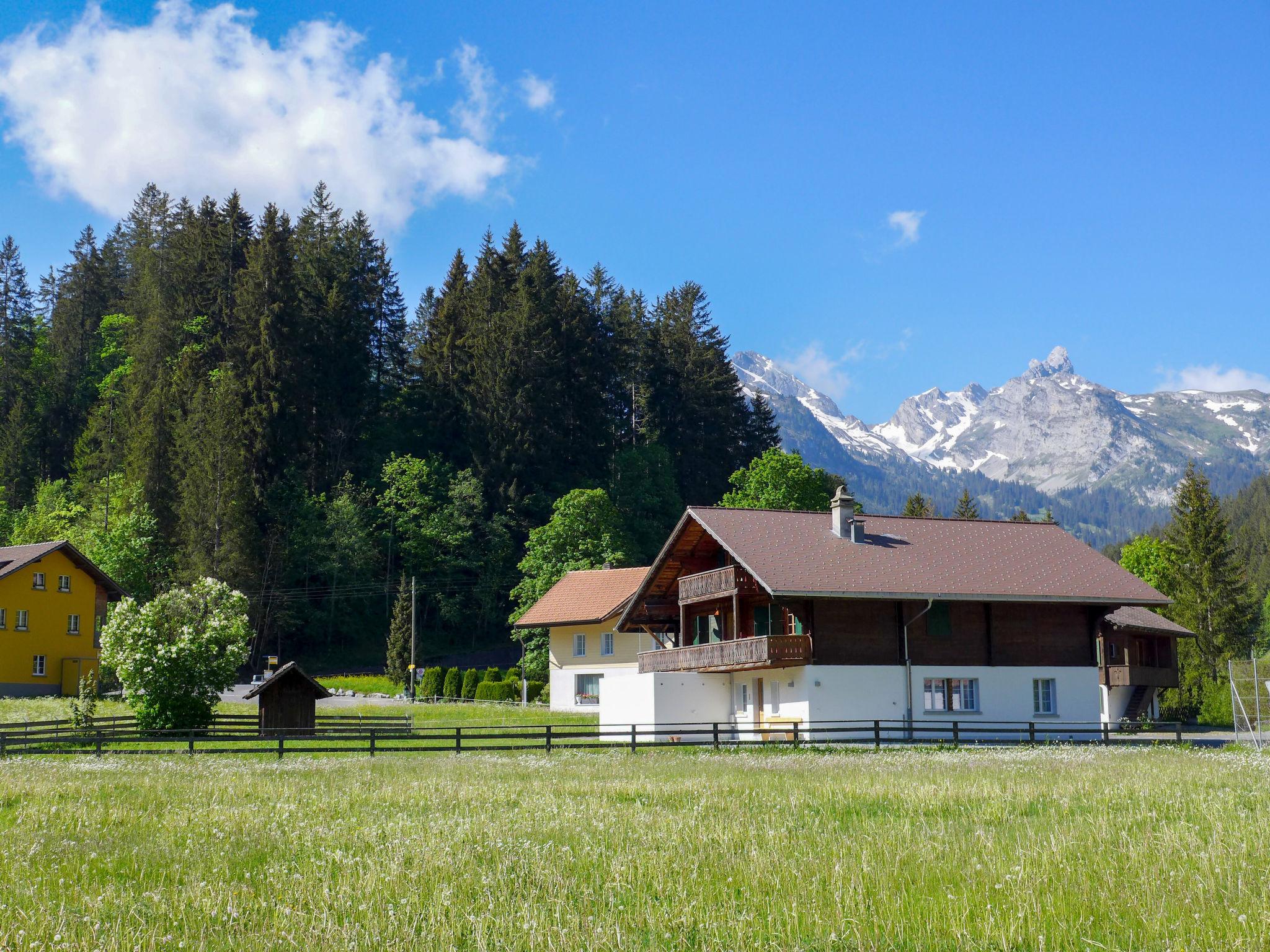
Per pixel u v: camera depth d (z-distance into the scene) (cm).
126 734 3816
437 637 9650
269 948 999
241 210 10800
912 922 1073
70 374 11250
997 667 4256
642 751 3481
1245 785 2128
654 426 11462
